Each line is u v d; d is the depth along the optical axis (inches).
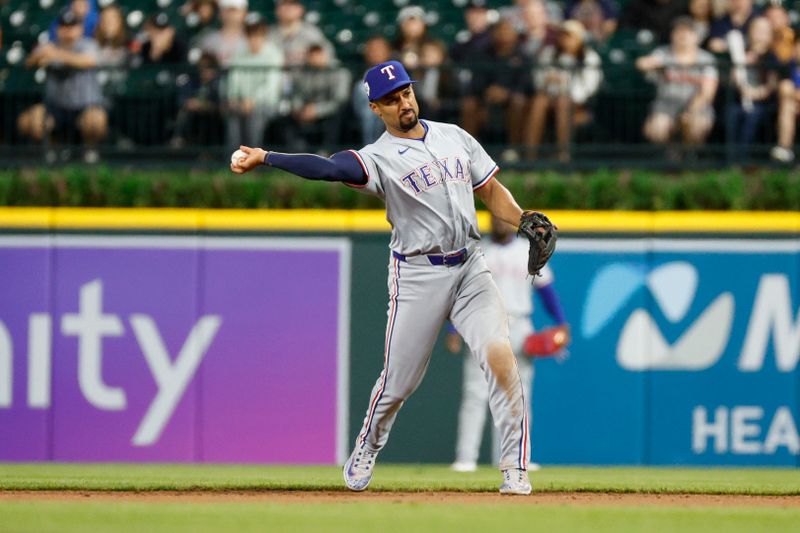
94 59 1572.3
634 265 1368.1
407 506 780.6
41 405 1378.0
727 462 1358.3
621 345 1365.7
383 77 808.3
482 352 818.2
